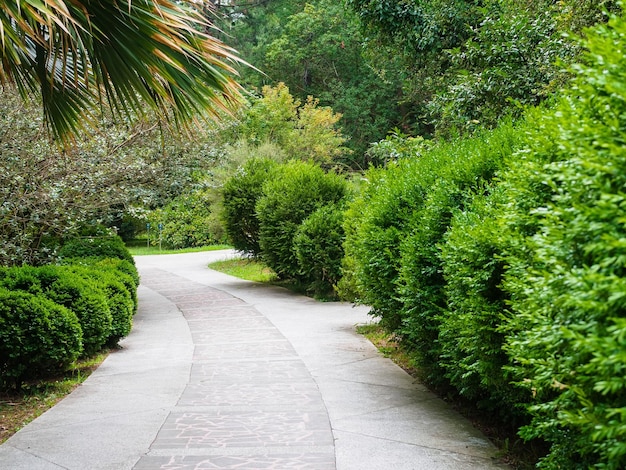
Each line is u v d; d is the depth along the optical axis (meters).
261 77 36.16
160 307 12.38
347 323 10.40
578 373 2.43
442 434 4.82
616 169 2.04
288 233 14.34
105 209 10.34
